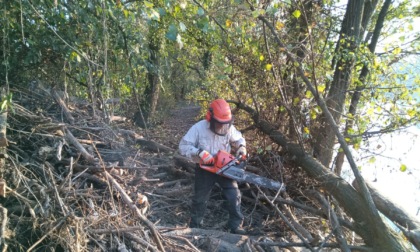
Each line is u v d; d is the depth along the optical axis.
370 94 5.82
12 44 5.12
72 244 3.30
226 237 4.45
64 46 5.09
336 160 6.21
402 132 5.39
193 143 4.59
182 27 3.65
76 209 3.97
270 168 5.71
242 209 5.47
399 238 3.96
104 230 3.70
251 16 5.02
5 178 3.72
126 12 4.24
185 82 13.40
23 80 5.76
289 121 5.74
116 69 6.28
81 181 4.49
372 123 5.59
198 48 7.19
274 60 5.53
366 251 4.08
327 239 4.30
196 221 4.79
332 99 5.63
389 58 6.11
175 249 3.94
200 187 4.74
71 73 6.42
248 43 5.63
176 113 15.28
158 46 6.69
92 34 5.28
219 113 4.44
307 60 5.48
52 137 4.62
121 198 4.34
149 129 9.40
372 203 4.18
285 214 5.20
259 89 5.88
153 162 5.80
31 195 3.68
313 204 5.58
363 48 5.82
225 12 5.11
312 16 5.56
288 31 5.75
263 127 5.89
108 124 6.04
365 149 5.42
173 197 5.28
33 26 4.99
